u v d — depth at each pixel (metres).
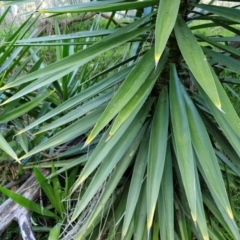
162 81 0.95
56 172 1.08
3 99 1.30
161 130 0.83
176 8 0.64
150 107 0.93
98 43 0.81
